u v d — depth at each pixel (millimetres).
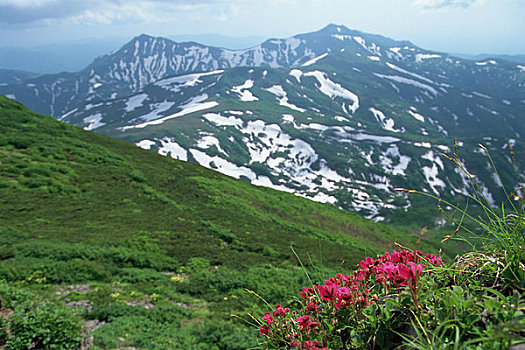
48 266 14609
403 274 1559
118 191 33562
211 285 16938
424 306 1617
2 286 8789
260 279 17906
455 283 1735
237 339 10320
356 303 1771
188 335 10586
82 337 8227
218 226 31141
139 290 14648
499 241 1713
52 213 24938
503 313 1353
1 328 6953
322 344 1730
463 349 1248
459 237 1814
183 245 23750
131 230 24516
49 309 8164
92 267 15445
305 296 2078
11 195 26406
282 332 1970
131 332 9867
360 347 1655
